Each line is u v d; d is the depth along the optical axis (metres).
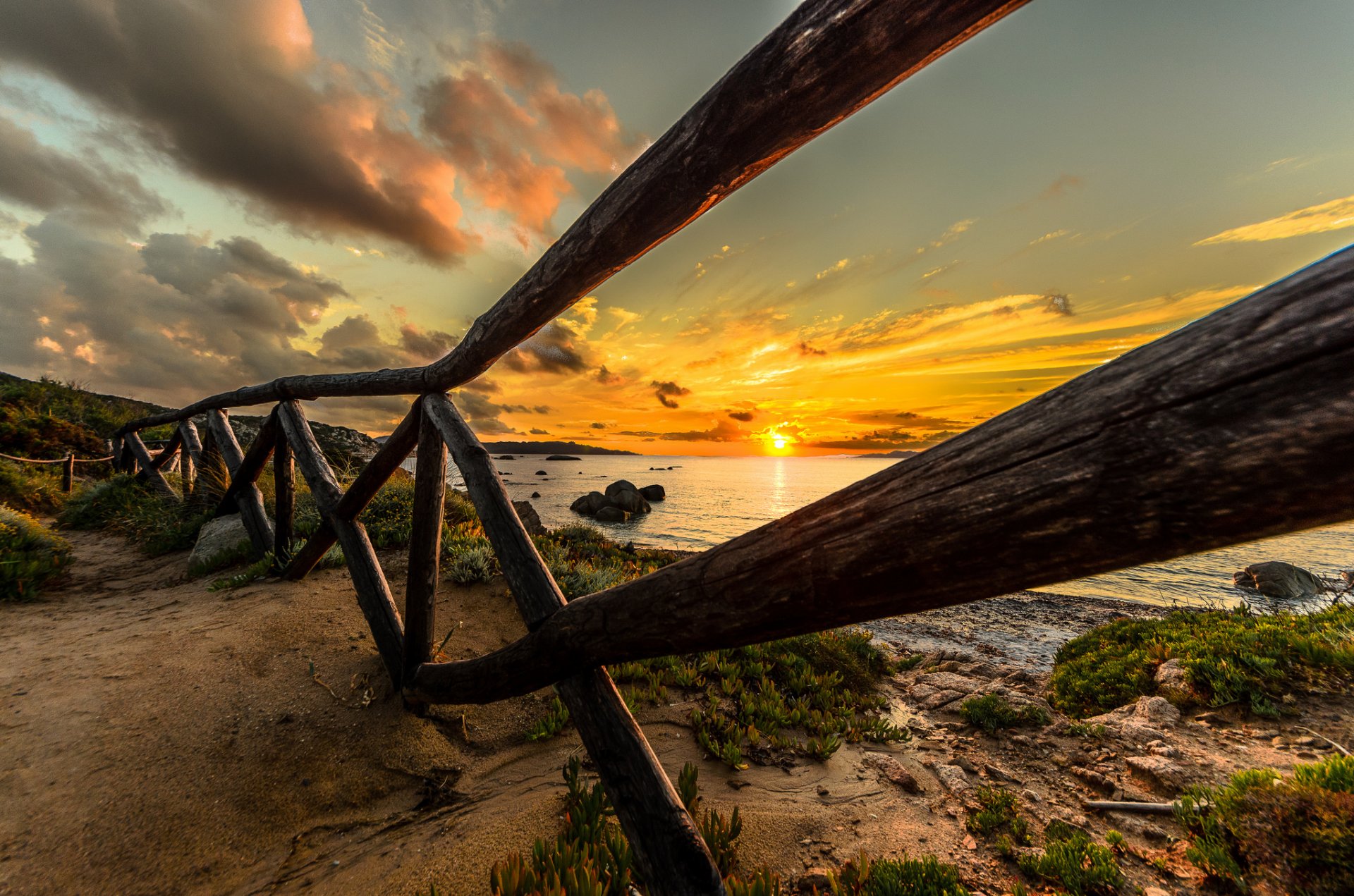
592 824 2.86
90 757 2.99
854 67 1.18
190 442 9.70
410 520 7.43
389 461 4.29
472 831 2.91
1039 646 11.06
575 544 11.27
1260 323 0.59
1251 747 4.75
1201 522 0.62
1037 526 0.77
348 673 4.11
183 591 5.95
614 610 1.78
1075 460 0.73
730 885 2.36
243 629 4.53
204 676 3.82
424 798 3.23
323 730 3.53
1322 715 5.02
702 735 4.39
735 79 1.41
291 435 5.83
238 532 7.38
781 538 1.21
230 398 7.65
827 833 3.46
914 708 6.51
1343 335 0.51
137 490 10.55
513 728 4.00
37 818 2.59
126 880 2.43
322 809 3.01
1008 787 4.42
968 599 0.91
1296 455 0.53
